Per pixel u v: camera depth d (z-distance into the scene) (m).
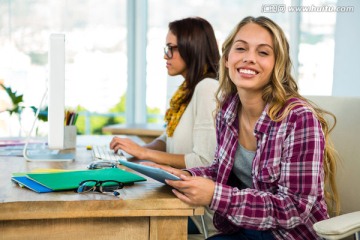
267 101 1.42
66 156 1.84
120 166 1.66
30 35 3.92
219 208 1.24
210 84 1.97
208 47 2.06
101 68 4.15
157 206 1.16
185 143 2.04
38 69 3.94
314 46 3.82
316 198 1.30
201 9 4.14
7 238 1.12
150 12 4.19
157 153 1.93
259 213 1.26
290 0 3.91
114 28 4.15
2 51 3.86
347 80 3.19
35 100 3.93
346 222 1.22
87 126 4.18
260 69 1.39
